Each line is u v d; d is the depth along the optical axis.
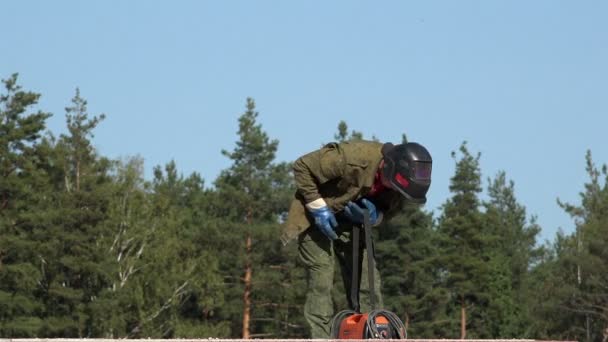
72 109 57.19
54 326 53.44
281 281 57.84
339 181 8.16
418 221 60.56
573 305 58.44
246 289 57.47
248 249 57.09
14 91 52.81
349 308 8.48
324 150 8.12
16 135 52.00
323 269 8.45
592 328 58.50
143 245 60.00
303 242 8.48
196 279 58.91
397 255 59.47
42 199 54.62
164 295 58.72
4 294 51.19
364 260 8.53
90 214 54.50
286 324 58.78
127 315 57.88
